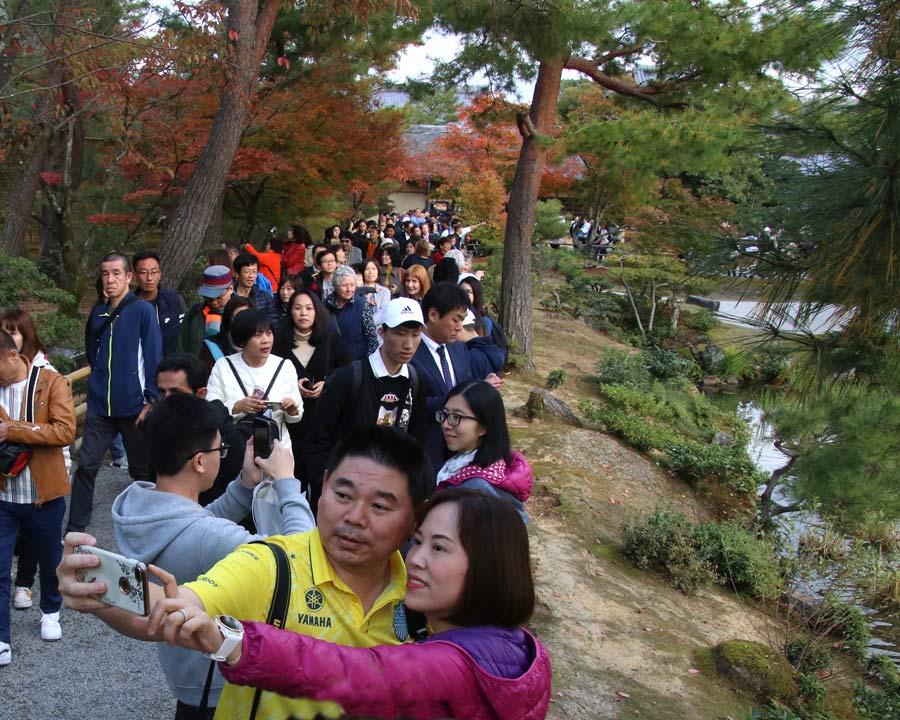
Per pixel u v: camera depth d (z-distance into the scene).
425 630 1.99
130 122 8.91
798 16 4.21
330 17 11.74
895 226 3.67
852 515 8.00
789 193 3.99
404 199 42.00
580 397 14.73
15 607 4.71
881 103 3.68
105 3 9.73
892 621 8.07
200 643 1.40
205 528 2.30
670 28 11.20
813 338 4.33
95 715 3.85
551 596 6.75
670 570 7.90
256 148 15.55
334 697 1.44
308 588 1.89
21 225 13.11
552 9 11.15
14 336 4.43
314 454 4.12
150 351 5.30
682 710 5.43
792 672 6.37
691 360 19.27
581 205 32.59
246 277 7.29
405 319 3.99
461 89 15.25
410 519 1.94
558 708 5.10
